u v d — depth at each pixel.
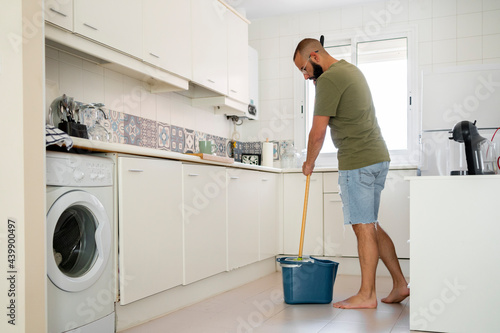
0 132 1.63
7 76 1.63
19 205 1.60
